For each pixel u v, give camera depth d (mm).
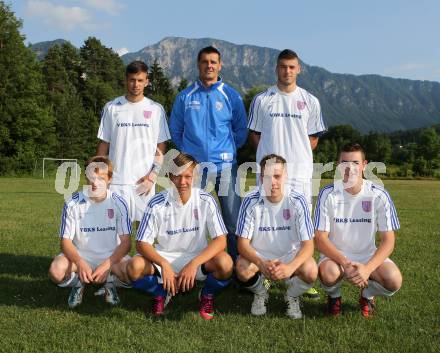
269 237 4391
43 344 3527
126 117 5535
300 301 4660
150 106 5621
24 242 7582
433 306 4449
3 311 4262
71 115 57469
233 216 5500
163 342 3578
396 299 4676
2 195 17000
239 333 3785
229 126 5566
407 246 7520
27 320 4039
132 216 5566
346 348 3465
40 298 4699
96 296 4852
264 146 5375
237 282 5008
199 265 4148
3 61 42312
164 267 4148
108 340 3627
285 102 5320
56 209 12398
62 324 3959
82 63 85188
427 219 11367
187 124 5508
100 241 4617
